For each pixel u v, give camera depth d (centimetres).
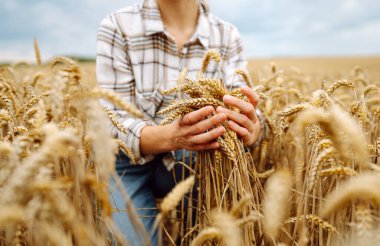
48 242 124
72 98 151
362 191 93
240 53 275
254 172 177
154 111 238
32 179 101
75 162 127
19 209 91
